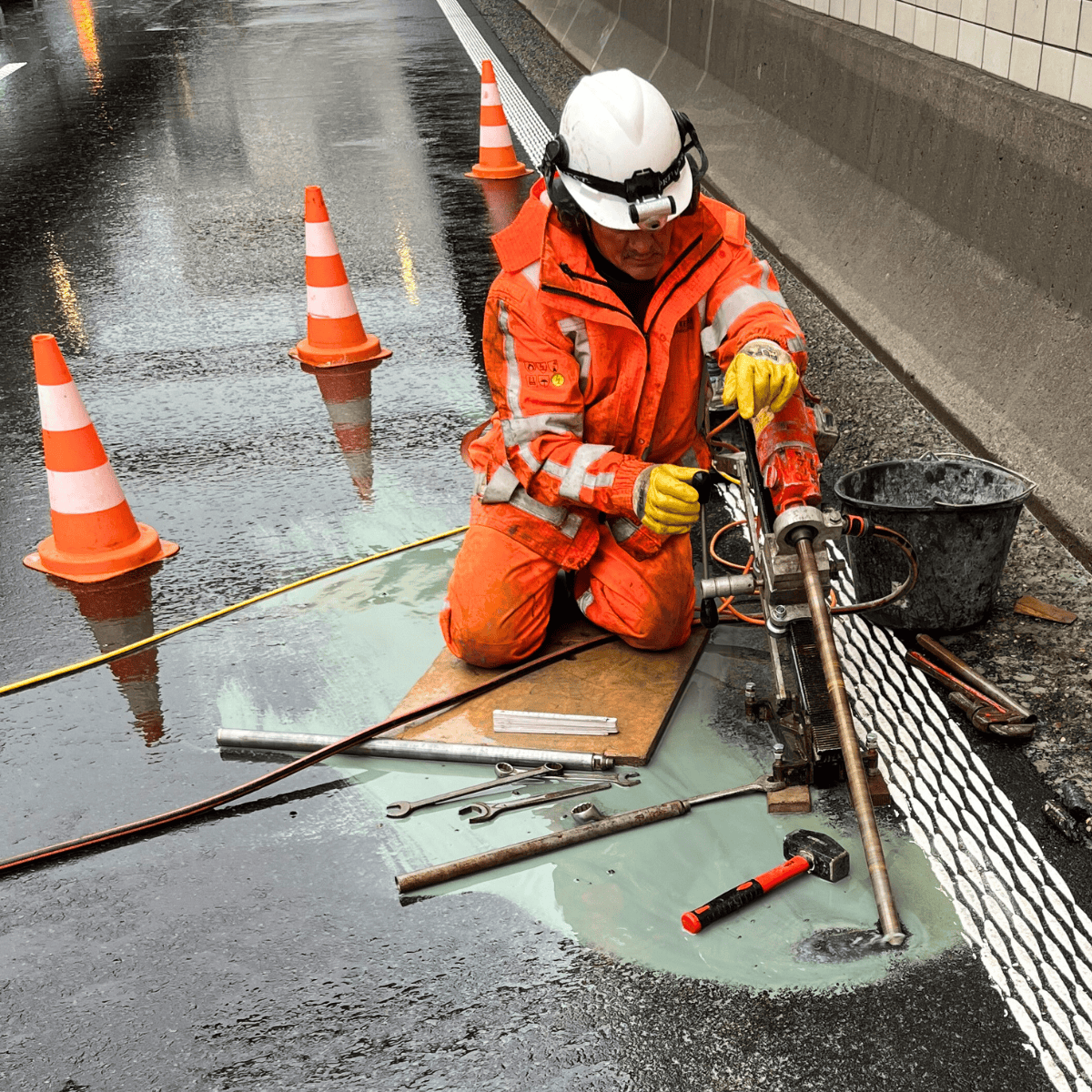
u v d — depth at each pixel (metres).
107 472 4.02
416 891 2.50
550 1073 2.06
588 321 2.88
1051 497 3.62
